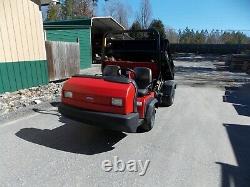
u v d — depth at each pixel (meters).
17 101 8.33
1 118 6.68
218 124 7.01
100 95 4.89
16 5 9.73
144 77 6.41
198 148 5.39
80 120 5.12
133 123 4.82
